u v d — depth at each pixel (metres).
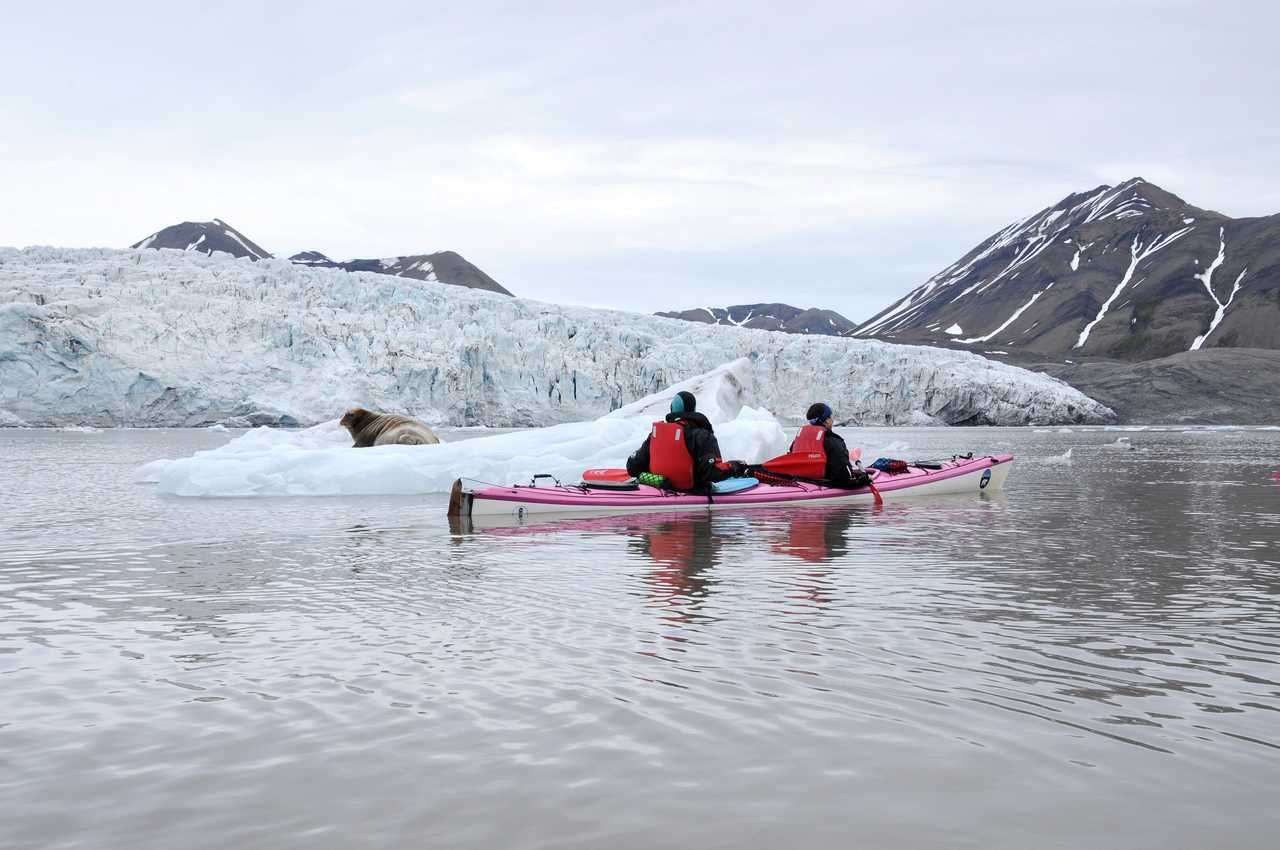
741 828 2.10
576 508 9.40
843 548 6.97
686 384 18.92
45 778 2.43
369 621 4.38
